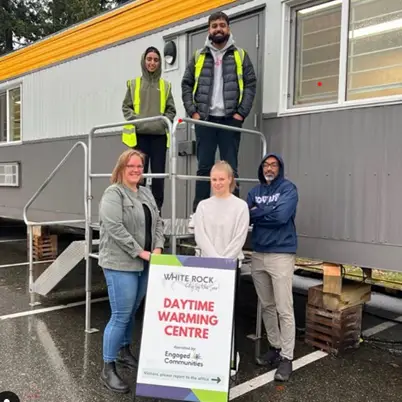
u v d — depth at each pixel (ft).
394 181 11.57
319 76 13.51
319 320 12.84
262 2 14.38
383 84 12.17
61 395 10.05
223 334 9.18
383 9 12.15
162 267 9.59
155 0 17.56
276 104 14.17
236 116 13.11
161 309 9.46
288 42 14.02
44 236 24.16
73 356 12.07
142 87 14.43
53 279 15.64
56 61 22.35
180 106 16.89
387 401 10.00
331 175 12.84
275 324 11.62
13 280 20.01
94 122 20.27
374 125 11.94
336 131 12.73
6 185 26.18
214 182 10.29
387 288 19.01
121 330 10.31
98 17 20.03
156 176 11.49
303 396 10.16
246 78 13.20
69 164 21.72
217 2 15.55
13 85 25.62
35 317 15.25
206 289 9.37
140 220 10.52
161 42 17.42
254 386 10.59
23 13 74.28
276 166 11.21
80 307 16.42
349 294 12.61
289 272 11.02
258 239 11.19
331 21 13.19
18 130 25.96
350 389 10.50
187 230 12.20
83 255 14.20
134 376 10.94
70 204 21.77
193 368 9.16
